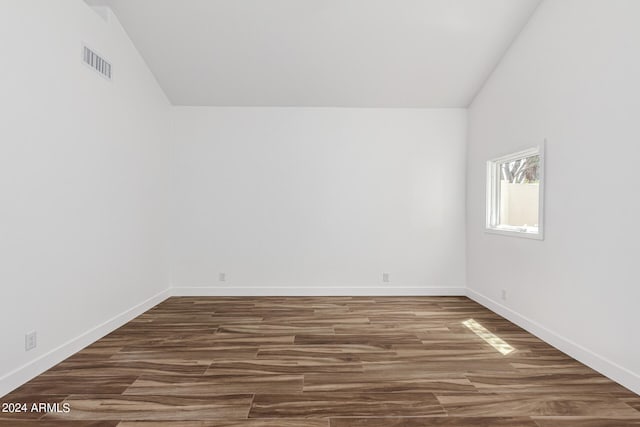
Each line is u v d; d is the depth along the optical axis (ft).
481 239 15.20
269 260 16.72
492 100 14.34
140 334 11.27
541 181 10.90
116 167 11.94
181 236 16.66
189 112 16.63
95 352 9.75
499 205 14.53
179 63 14.20
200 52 13.70
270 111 16.72
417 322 12.60
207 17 12.19
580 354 9.18
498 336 11.14
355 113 16.74
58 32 9.07
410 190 16.79
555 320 10.28
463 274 16.85
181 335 11.19
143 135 13.96
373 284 16.78
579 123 9.34
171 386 7.82
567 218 9.76
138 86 13.56
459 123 16.79
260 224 16.72
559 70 10.21
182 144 16.65
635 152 7.61
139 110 13.64
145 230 14.14
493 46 13.19
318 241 16.74
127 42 12.75
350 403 7.16
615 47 8.18
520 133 12.26
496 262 13.85
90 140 10.44
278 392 7.59
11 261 7.59
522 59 12.20
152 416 6.65
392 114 16.75
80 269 9.96
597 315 8.66
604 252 8.45
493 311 14.01
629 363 7.74
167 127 16.28
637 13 7.61
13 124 7.64
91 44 10.52
